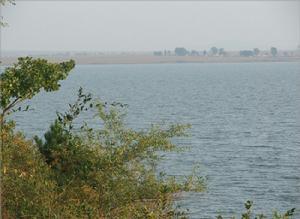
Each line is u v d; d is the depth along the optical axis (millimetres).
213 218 70750
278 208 77250
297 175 98625
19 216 28891
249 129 160500
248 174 99438
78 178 33062
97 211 29750
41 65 35125
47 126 158875
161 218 28188
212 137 144000
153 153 34281
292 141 138750
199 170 101438
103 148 33688
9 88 33094
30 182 28578
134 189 31672
